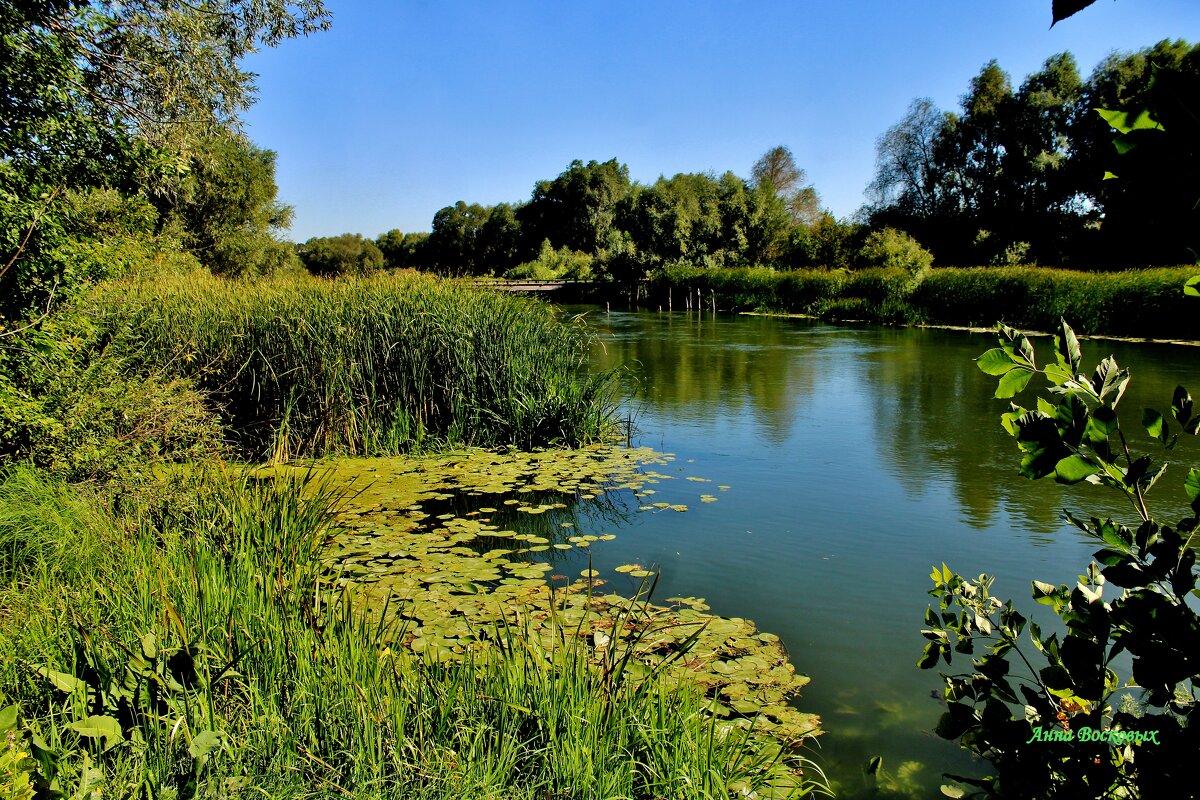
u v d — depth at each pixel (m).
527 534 5.38
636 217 35.16
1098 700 1.52
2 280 4.55
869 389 11.20
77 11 5.25
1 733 1.78
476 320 8.40
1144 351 13.93
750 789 2.50
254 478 6.30
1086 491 6.16
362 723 2.43
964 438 8.14
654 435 8.57
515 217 67.25
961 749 2.93
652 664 3.37
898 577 4.55
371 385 7.94
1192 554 1.32
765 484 6.59
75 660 2.58
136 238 5.84
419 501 6.16
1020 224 33.25
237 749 2.34
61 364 4.93
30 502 4.05
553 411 8.17
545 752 2.43
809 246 33.84
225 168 21.78
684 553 5.00
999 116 35.47
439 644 3.51
